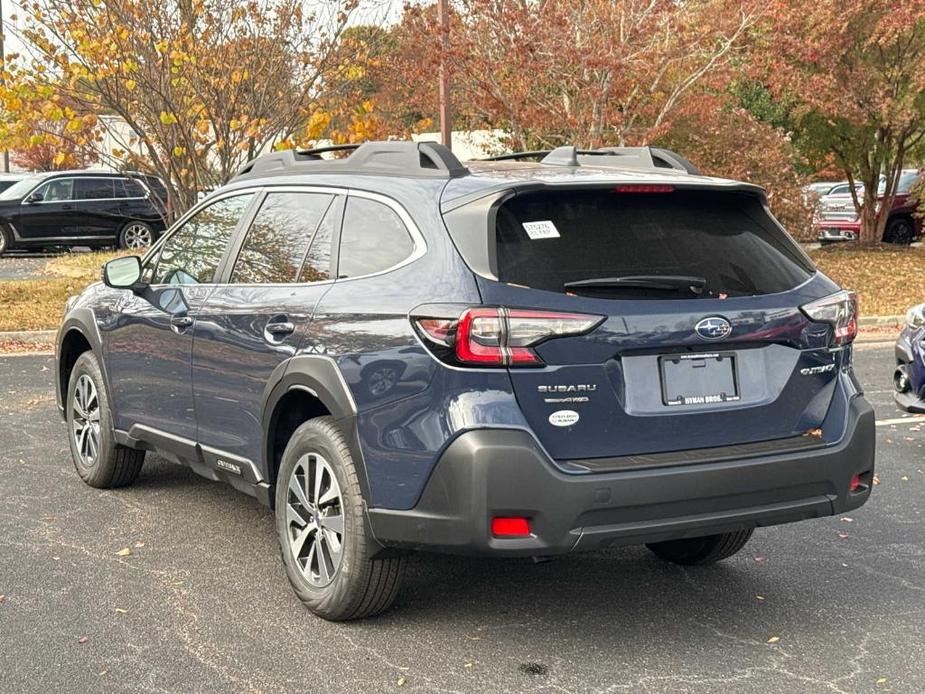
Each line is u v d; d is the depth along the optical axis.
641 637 4.30
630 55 16.72
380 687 3.82
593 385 3.84
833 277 19.72
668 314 3.94
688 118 20.81
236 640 4.21
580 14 16.92
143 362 5.71
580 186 4.03
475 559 5.26
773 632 4.37
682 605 4.67
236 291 5.00
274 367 4.60
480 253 3.90
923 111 22.27
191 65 14.67
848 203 27.05
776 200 21.75
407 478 3.94
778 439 4.18
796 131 24.00
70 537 5.49
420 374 3.90
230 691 3.77
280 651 4.12
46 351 12.09
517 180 4.06
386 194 4.41
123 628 4.32
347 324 4.23
